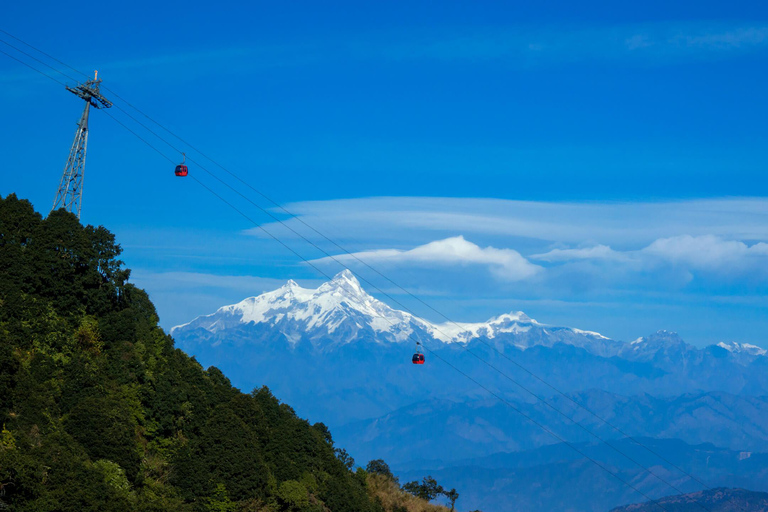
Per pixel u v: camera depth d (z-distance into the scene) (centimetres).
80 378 8800
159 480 9069
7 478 6831
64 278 9888
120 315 10425
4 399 7631
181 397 10088
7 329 8738
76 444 7988
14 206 9931
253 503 9869
